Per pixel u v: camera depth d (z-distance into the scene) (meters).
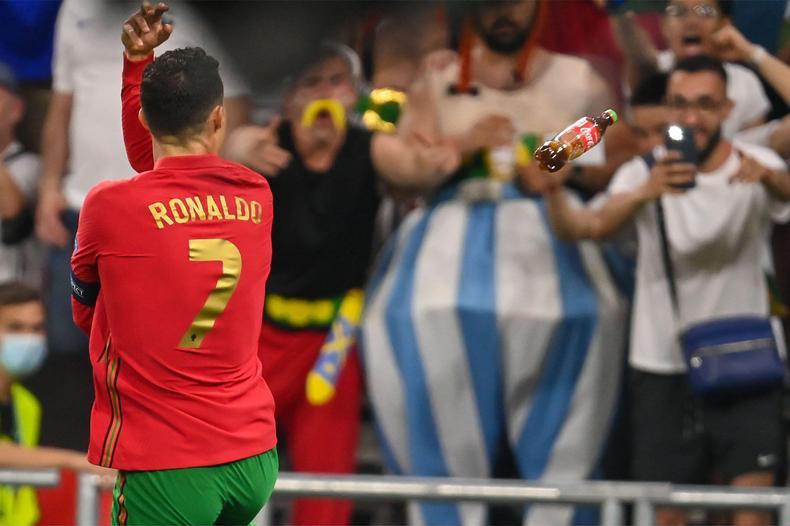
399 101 19.98
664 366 19.41
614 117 10.66
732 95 19.84
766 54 19.80
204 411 10.41
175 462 10.34
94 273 10.54
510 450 19.84
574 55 20.02
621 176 19.66
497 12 19.59
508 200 19.88
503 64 19.81
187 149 10.65
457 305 19.36
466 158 19.86
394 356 19.62
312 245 19.42
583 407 19.52
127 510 10.62
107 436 10.48
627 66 19.98
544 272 19.64
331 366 19.47
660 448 19.30
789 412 19.61
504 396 19.55
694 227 19.34
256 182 10.86
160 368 10.36
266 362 19.50
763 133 19.84
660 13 19.98
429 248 19.92
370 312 19.83
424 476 19.53
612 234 19.38
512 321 19.33
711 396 18.83
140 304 10.31
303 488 15.67
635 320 19.67
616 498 15.70
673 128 18.78
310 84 20.02
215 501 10.49
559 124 19.61
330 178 19.55
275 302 19.52
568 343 19.50
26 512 18.70
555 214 19.31
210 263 10.39
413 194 19.88
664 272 19.47
